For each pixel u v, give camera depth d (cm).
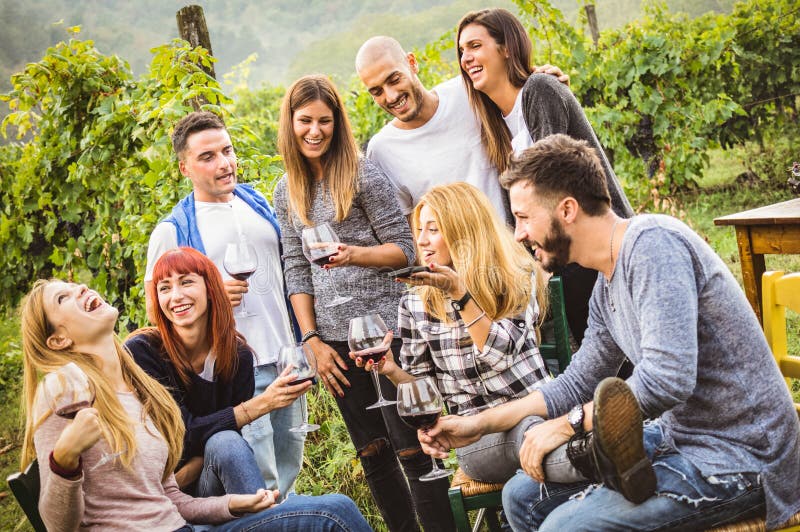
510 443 240
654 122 760
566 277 307
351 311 311
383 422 321
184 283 272
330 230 297
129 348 273
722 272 204
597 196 209
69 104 527
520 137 325
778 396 201
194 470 263
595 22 923
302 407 333
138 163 514
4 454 520
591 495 208
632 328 211
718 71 802
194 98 473
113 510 225
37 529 216
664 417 217
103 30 4097
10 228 599
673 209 738
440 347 269
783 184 805
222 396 283
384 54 329
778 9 819
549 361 292
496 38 327
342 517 240
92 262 570
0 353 674
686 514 198
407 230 321
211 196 327
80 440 205
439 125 341
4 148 684
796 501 202
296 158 315
